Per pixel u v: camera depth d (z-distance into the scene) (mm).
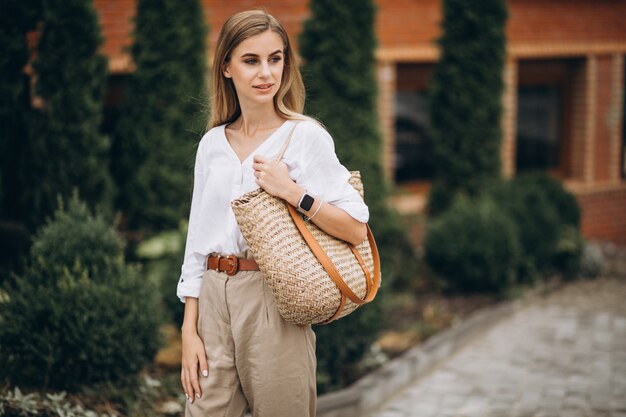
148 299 4352
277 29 2484
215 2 8211
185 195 6727
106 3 7344
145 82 6633
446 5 8906
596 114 11953
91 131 5629
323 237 2447
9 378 3908
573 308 7672
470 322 6672
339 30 7023
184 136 6715
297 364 2566
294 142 2473
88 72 5547
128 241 6625
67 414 3740
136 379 4324
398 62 9914
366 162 7164
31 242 5402
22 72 5254
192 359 2650
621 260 10461
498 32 8844
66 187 5559
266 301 2531
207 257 2641
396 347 6043
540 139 11852
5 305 4020
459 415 4793
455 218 7750
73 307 3984
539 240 8508
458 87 8914
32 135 5504
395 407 4953
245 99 2521
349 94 7078
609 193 12188
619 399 5008
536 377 5520
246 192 2516
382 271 5742
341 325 4973
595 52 11625
